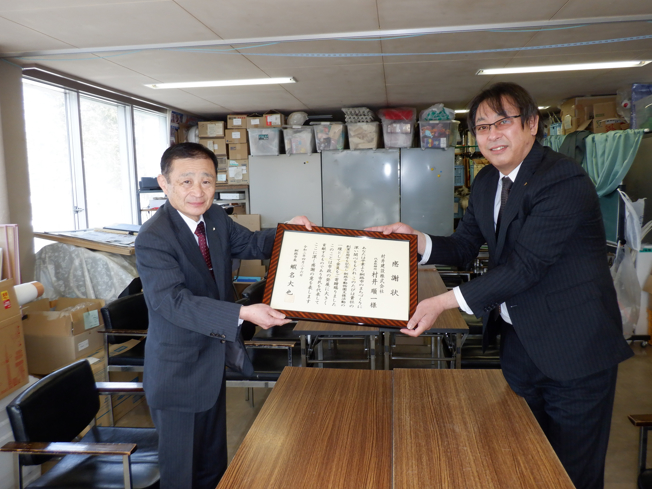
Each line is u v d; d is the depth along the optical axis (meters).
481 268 4.30
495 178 1.50
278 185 5.77
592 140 4.38
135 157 5.13
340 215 5.71
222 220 1.70
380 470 1.04
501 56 3.66
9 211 3.26
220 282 1.63
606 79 4.58
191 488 1.56
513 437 1.14
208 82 4.30
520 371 1.45
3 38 2.96
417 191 5.59
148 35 3.00
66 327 2.71
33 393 1.54
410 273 1.41
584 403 1.30
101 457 1.71
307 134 5.61
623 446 2.50
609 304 1.31
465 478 0.99
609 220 4.18
